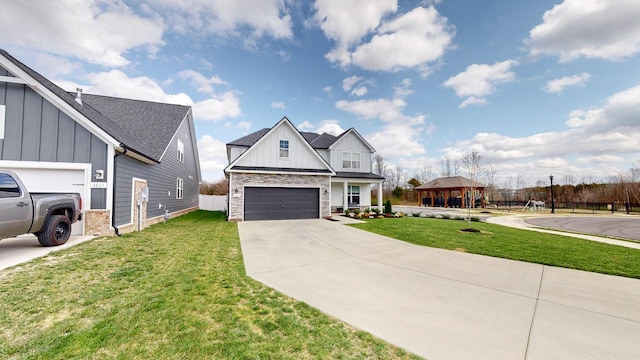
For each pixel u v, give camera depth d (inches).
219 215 729.6
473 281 200.1
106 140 333.4
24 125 309.7
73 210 287.7
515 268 235.5
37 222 241.1
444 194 1289.4
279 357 99.0
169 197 600.7
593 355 107.4
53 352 97.7
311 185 614.2
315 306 149.7
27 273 184.4
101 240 305.6
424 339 116.4
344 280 198.1
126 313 131.2
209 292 163.9
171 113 678.5
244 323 125.8
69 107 319.9
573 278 209.3
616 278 209.5
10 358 93.5
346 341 112.7
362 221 555.8
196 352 100.3
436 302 159.6
